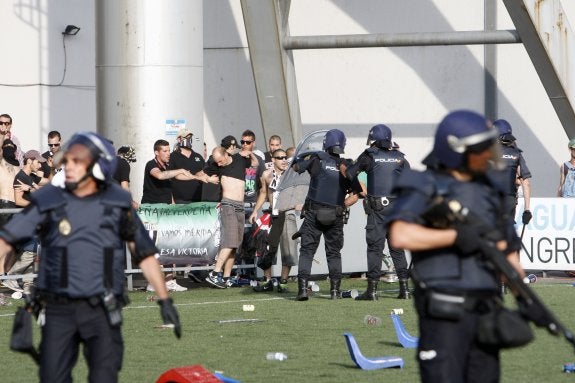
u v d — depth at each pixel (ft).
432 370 40.04
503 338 39.34
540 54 144.46
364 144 168.66
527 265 130.72
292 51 155.12
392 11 165.89
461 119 40.09
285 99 152.25
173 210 119.24
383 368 68.74
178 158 121.80
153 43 132.57
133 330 86.53
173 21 133.39
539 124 160.56
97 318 43.88
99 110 135.54
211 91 172.96
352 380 64.69
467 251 39.47
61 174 76.69
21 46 164.55
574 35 145.59
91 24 172.24
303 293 107.55
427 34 149.59
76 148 44.19
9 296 111.14
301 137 157.17
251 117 171.94
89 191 44.78
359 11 167.22
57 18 167.94
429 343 40.22
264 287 117.80
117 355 44.21
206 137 173.58
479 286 39.99
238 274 125.18
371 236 106.52
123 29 132.77
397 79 166.81
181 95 134.31
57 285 43.78
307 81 169.58
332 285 109.29
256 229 120.98
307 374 66.74
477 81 163.12
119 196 44.73
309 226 107.04
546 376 65.87
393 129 167.22
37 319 44.75
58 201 44.21
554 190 160.45
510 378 65.21
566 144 159.94
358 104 168.35
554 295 111.75
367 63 167.63
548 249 130.11
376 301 107.04
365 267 132.77
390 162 104.99
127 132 133.18
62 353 43.88
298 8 168.76
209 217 121.49
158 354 74.74
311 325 89.45
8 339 81.97
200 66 136.77
